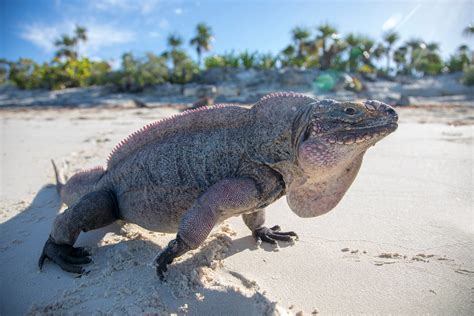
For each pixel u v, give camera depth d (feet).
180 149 1.14
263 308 0.87
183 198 1.12
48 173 2.24
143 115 6.38
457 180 1.88
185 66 14.85
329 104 0.99
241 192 1.00
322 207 1.10
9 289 1.04
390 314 0.89
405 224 1.37
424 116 5.70
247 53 16.29
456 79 14.28
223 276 1.06
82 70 15.42
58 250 1.14
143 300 0.93
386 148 2.74
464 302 0.92
